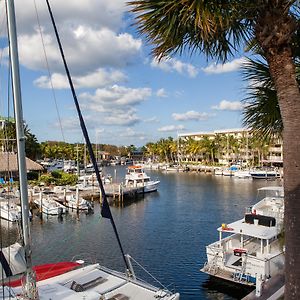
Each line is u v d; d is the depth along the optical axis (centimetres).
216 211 3881
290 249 394
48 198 3922
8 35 668
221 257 1695
